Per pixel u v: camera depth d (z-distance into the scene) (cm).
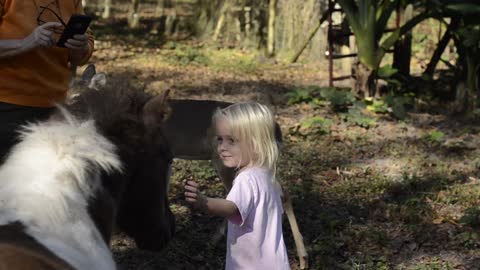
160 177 338
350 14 1209
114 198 309
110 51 1666
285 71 1534
